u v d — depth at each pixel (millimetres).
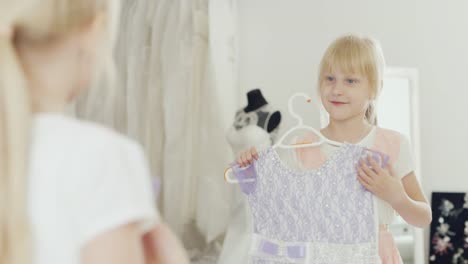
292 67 4383
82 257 722
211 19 3953
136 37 4211
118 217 726
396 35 4301
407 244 4113
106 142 767
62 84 788
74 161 738
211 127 3922
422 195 2041
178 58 4023
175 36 4066
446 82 4277
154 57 4152
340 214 1929
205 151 3938
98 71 816
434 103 4281
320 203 1941
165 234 896
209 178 3902
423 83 4285
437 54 4285
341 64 2006
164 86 4074
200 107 4023
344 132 2066
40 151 740
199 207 3941
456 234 4137
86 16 776
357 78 2006
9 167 706
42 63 776
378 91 2053
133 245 746
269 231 2004
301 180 1965
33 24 742
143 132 4176
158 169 4164
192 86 3996
